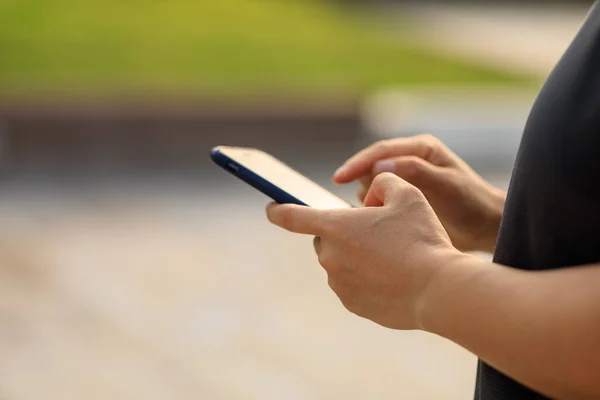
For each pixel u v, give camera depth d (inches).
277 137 255.4
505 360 34.3
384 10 614.5
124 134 242.1
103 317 154.3
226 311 159.3
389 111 288.8
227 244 192.9
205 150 249.4
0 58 304.5
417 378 137.9
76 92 253.8
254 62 345.7
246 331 152.0
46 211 206.7
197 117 246.7
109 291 165.0
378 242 38.9
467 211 55.0
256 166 52.7
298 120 255.6
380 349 147.5
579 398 33.2
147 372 136.8
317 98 263.0
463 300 35.4
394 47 426.3
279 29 417.4
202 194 226.4
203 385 133.6
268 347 146.7
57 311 155.5
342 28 462.9
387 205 40.1
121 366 138.2
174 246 189.8
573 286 33.2
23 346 142.6
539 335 33.1
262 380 135.8
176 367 138.9
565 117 36.7
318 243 43.1
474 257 37.3
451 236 56.0
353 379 137.1
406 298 37.9
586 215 36.5
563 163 36.6
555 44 497.4
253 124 252.7
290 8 485.7
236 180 239.0
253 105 253.9
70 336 146.9
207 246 190.9
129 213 209.0
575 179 36.2
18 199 213.8
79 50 327.3
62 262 177.3
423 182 54.8
